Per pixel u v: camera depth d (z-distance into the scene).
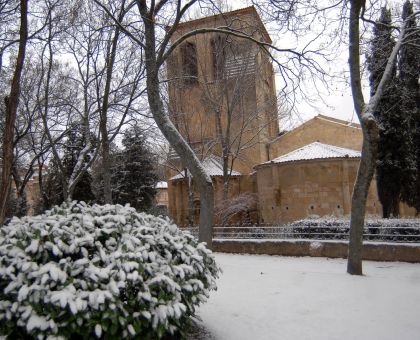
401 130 20.00
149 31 10.35
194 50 26.22
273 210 26.45
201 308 6.88
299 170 25.61
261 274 10.26
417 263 12.30
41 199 28.22
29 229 4.67
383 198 20.67
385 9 13.48
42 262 4.30
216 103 24.34
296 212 25.52
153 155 30.81
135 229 5.08
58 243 4.33
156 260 4.72
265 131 31.72
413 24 12.71
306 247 14.35
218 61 24.52
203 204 10.16
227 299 7.56
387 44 12.82
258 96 25.78
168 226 5.74
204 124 27.31
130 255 4.41
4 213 9.02
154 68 10.30
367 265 12.17
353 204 9.96
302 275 9.87
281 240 14.84
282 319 6.22
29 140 22.66
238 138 27.33
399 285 8.54
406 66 15.84
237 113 26.48
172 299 4.43
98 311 3.93
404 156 20.11
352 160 25.09
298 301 7.29
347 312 6.54
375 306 6.89
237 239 15.88
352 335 5.45
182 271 4.77
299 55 11.23
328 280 9.12
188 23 24.22
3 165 9.14
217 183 29.05
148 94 10.28
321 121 30.72
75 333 4.19
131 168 30.62
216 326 5.91
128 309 4.16
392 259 12.69
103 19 15.23
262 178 27.47
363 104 9.71
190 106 26.48
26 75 19.78
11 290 3.98
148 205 31.12
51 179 28.28
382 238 14.62
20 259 4.17
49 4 14.82
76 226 4.74
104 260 4.34
